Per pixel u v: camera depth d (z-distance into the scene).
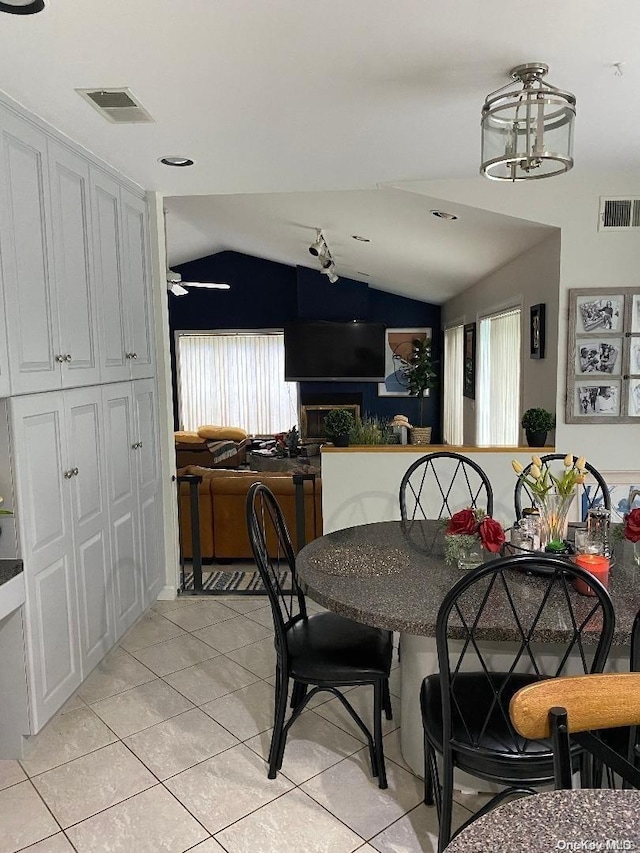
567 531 2.48
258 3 1.71
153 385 3.84
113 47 1.94
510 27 1.86
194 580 4.13
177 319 9.73
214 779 2.29
